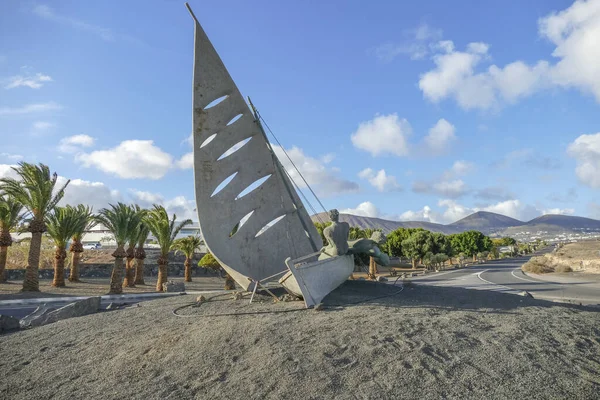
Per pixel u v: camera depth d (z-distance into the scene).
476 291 16.23
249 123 17.62
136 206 37.34
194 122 16.16
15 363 10.33
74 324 14.22
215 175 16.44
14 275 48.19
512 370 7.94
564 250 94.56
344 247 15.51
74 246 43.25
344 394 7.12
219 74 17.03
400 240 72.31
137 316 14.54
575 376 7.86
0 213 37.72
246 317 12.12
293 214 18.23
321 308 12.48
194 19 16.52
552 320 11.57
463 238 97.00
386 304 13.34
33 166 31.11
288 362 8.34
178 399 7.41
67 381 8.77
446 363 8.16
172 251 66.81
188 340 10.30
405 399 6.90
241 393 7.41
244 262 16.45
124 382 8.40
